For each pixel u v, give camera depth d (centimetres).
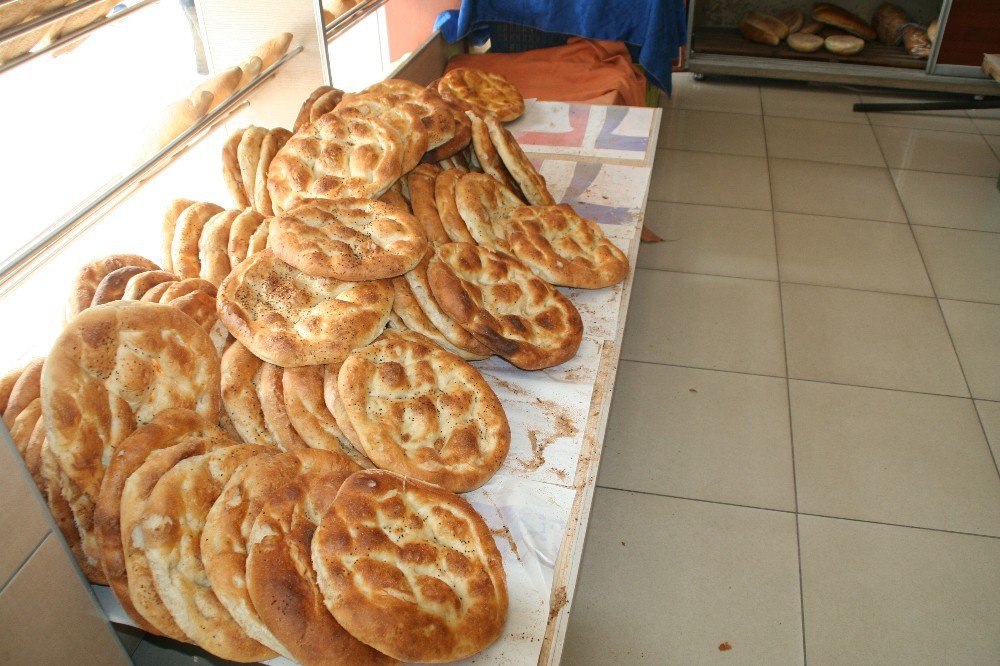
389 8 342
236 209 178
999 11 441
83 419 118
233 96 199
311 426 139
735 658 179
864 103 470
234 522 117
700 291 302
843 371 263
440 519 125
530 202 212
